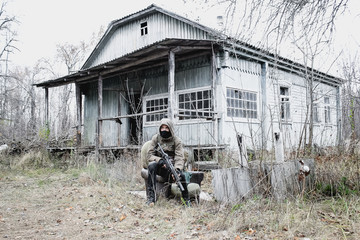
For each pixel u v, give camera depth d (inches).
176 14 488.7
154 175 199.5
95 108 584.7
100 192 246.7
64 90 1145.4
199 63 417.1
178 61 440.1
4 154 461.1
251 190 184.4
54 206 215.6
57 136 546.6
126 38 597.3
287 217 145.7
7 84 1171.9
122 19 588.4
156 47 340.8
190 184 200.7
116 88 536.1
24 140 503.5
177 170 194.4
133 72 507.5
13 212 202.1
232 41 194.1
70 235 154.5
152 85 481.1
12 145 487.2
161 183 204.5
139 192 243.6
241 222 147.6
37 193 261.0
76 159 430.6
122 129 523.5
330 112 604.4
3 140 501.0
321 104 565.9
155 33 538.6
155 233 151.9
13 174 370.3
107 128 552.4
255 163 196.7
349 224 141.7
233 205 171.2
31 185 298.8
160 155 208.5
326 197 189.0
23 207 214.8
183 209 186.4
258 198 175.3
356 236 128.2
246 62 435.2
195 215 171.5
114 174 306.3
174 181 205.3
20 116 831.7
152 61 427.8
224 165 227.1
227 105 397.1
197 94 420.5
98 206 208.5
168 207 193.6
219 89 391.5
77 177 331.0
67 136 560.1
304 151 229.0
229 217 156.1
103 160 395.5
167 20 517.3
